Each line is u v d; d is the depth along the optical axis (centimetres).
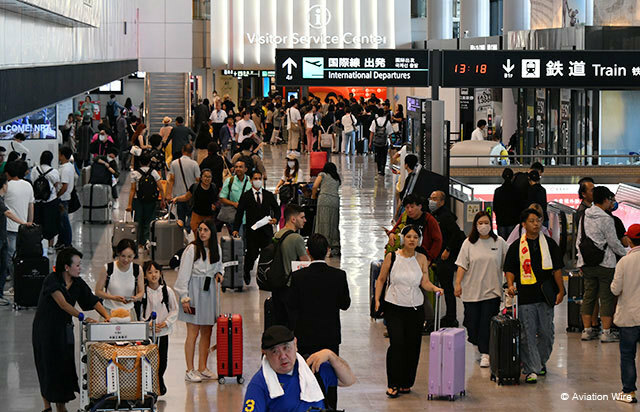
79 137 3095
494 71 1748
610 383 1124
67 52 1664
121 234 1827
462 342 1076
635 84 1762
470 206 1738
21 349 1259
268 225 1612
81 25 1642
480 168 2255
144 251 1897
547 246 1121
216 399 1054
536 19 3334
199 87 4838
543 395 1077
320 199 1917
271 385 585
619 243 1280
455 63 1748
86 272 1723
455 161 2444
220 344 1107
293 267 1087
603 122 2608
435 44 4259
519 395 1077
